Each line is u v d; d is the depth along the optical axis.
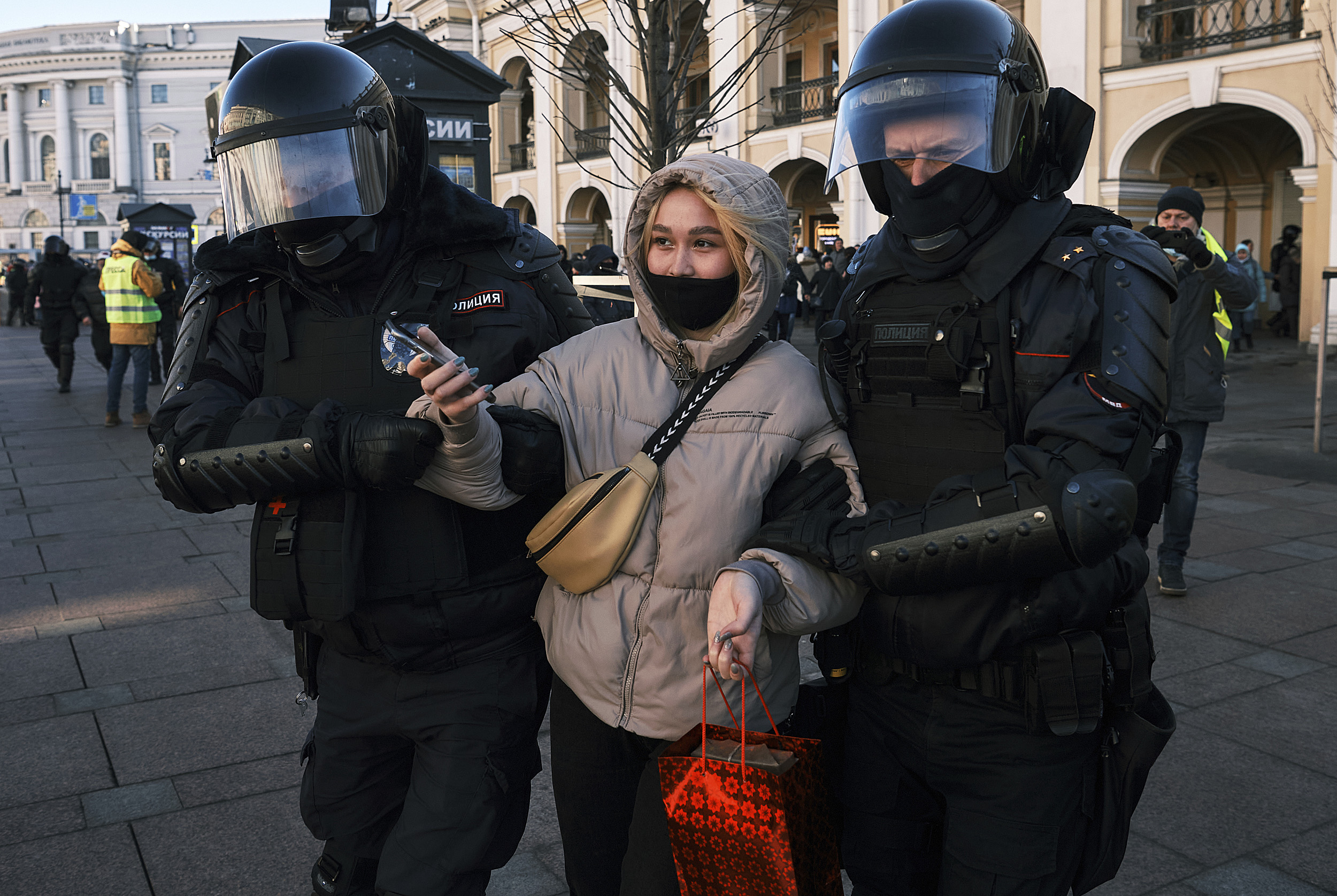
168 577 4.86
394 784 1.89
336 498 1.66
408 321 1.78
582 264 9.45
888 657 1.59
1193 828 2.69
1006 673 1.47
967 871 1.54
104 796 2.86
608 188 24.09
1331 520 5.84
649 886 1.54
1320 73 13.98
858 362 1.61
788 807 1.39
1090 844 1.57
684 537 1.56
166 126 71.44
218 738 3.21
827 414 1.63
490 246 1.85
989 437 1.48
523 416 1.62
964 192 1.46
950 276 1.52
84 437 8.73
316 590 1.65
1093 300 1.41
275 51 1.73
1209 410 4.34
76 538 5.54
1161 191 16.64
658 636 1.57
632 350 1.67
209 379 1.82
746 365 1.61
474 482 1.58
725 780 1.39
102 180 72.31
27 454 7.94
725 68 15.98
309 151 1.65
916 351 1.51
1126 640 1.48
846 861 1.74
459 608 1.74
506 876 2.54
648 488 1.56
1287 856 2.56
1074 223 1.49
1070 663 1.43
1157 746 1.49
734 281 1.58
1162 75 15.52
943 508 1.40
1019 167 1.46
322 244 1.70
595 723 1.68
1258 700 3.46
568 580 1.60
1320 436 7.81
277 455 1.56
